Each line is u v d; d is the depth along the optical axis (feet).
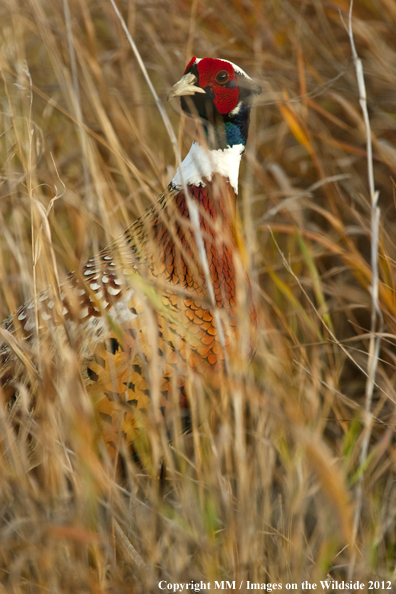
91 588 13.32
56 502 14.10
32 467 15.48
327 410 18.17
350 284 24.40
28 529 13.76
